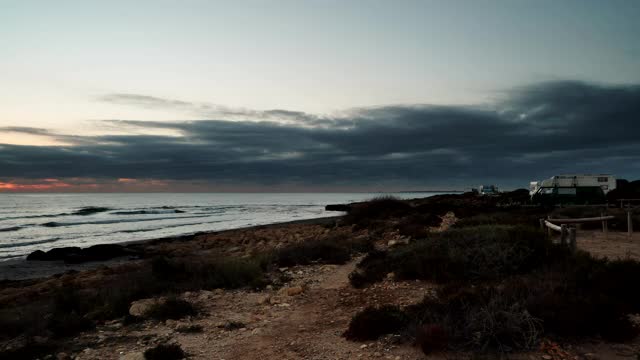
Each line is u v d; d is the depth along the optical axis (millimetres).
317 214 78625
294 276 12891
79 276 17969
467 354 5500
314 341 6859
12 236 41594
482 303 6375
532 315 5867
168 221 60875
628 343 5328
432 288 8844
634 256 10289
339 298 9680
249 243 28734
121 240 38781
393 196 36562
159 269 12594
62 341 7637
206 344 7109
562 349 5297
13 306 12523
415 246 11359
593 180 34375
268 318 8594
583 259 8359
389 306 7191
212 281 11711
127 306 9844
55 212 77000
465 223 18469
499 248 9172
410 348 5953
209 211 90938
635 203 30188
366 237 20578
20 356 6715
